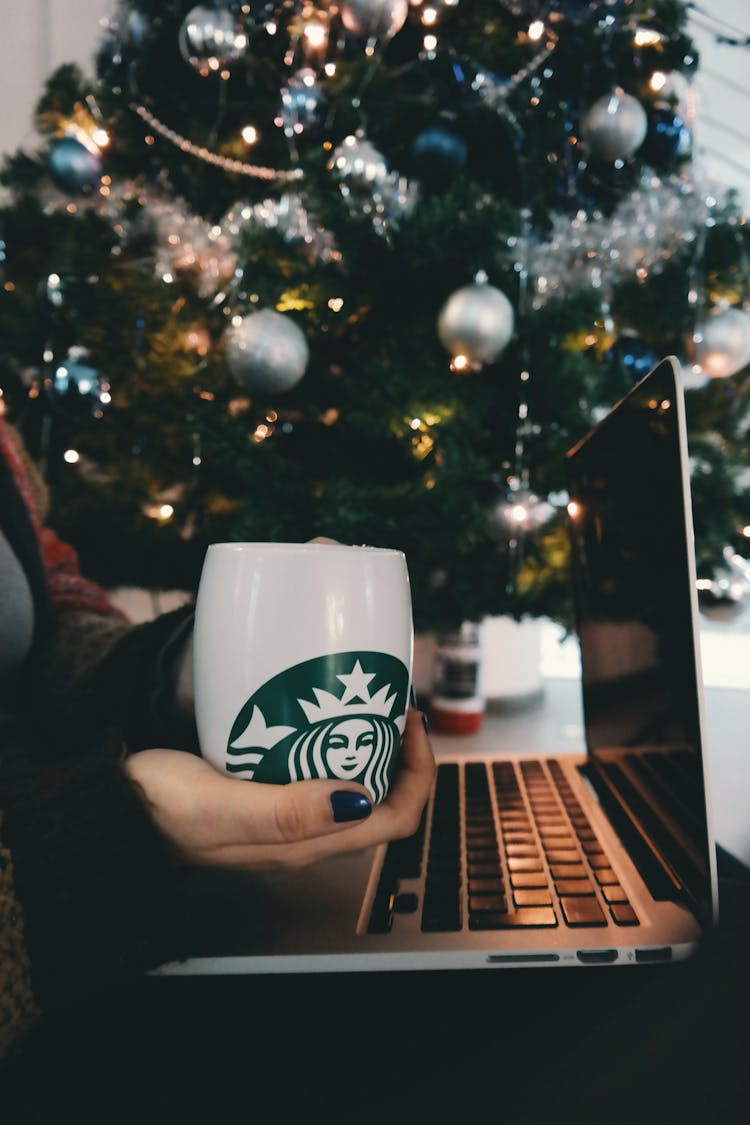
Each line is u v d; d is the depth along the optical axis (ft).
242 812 0.92
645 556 1.41
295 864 1.00
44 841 0.90
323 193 3.67
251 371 3.33
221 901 1.21
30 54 7.02
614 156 3.64
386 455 4.07
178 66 4.28
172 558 4.44
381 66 4.01
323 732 0.95
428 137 3.56
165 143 4.41
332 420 4.20
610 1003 0.85
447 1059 0.81
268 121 4.33
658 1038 0.49
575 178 4.14
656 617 1.35
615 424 1.59
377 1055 0.83
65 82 4.50
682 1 4.07
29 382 4.58
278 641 0.93
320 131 4.08
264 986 1.01
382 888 1.26
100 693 1.34
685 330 4.19
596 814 1.61
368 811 0.92
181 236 4.26
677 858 1.23
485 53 3.87
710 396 4.35
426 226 3.31
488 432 3.80
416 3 3.84
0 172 4.59
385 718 0.99
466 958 1.05
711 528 4.02
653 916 1.15
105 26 4.42
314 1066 0.82
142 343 4.10
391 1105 0.73
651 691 1.40
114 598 5.88
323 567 0.94
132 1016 0.94
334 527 3.25
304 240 3.87
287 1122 0.73
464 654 5.13
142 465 4.34
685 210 4.06
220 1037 0.89
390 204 3.67
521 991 0.98
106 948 0.90
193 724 1.27
